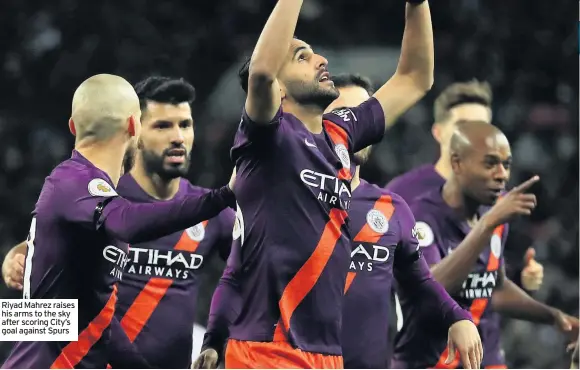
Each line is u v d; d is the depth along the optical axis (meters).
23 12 46.97
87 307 14.70
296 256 13.82
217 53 46.94
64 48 45.66
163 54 45.88
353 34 48.50
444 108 25.02
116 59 44.97
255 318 14.01
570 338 21.23
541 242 38.72
